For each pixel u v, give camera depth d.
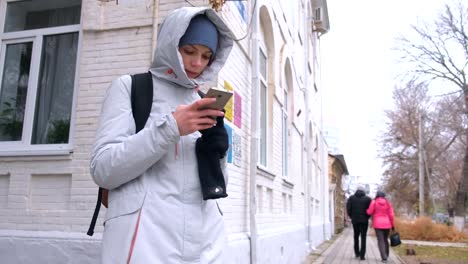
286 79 11.02
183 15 1.82
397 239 11.70
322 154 20.89
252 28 6.97
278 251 8.04
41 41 5.64
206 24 1.91
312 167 16.16
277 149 8.94
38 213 5.02
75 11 5.63
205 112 1.70
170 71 1.91
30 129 5.43
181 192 1.78
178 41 1.80
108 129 1.76
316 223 16.73
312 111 16.53
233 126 5.87
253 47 6.91
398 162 43.44
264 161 8.17
